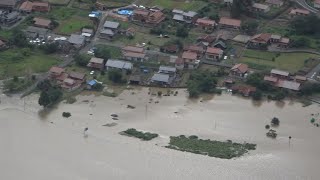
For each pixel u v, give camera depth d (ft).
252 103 549.13
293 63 609.83
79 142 480.64
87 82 563.48
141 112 528.22
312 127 513.86
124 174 443.73
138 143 480.23
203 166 453.99
